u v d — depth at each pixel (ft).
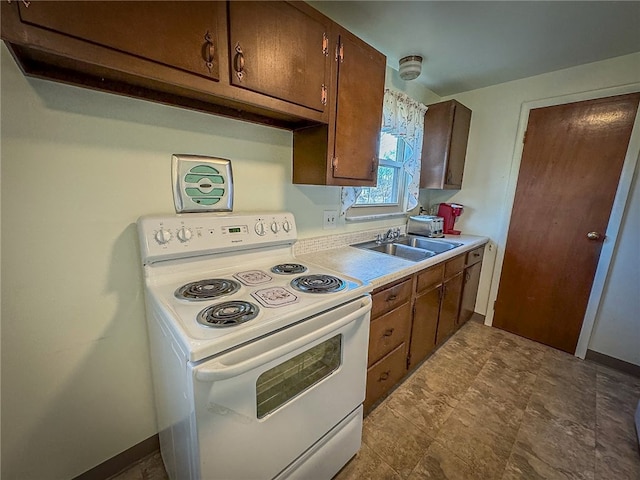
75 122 3.15
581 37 5.40
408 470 4.24
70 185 3.21
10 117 2.81
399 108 6.75
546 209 7.42
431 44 5.77
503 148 7.99
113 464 4.09
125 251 3.69
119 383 3.95
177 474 3.39
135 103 3.51
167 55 2.76
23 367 3.23
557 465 4.33
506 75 7.29
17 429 3.29
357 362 3.90
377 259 5.68
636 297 6.40
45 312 3.27
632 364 6.54
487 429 4.97
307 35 3.88
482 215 8.61
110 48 2.46
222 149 4.35
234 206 4.60
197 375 2.30
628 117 6.09
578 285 7.09
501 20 4.92
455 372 6.50
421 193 9.32
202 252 3.92
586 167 6.73
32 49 2.37
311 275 4.17
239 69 3.26
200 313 2.91
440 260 6.20
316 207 6.06
